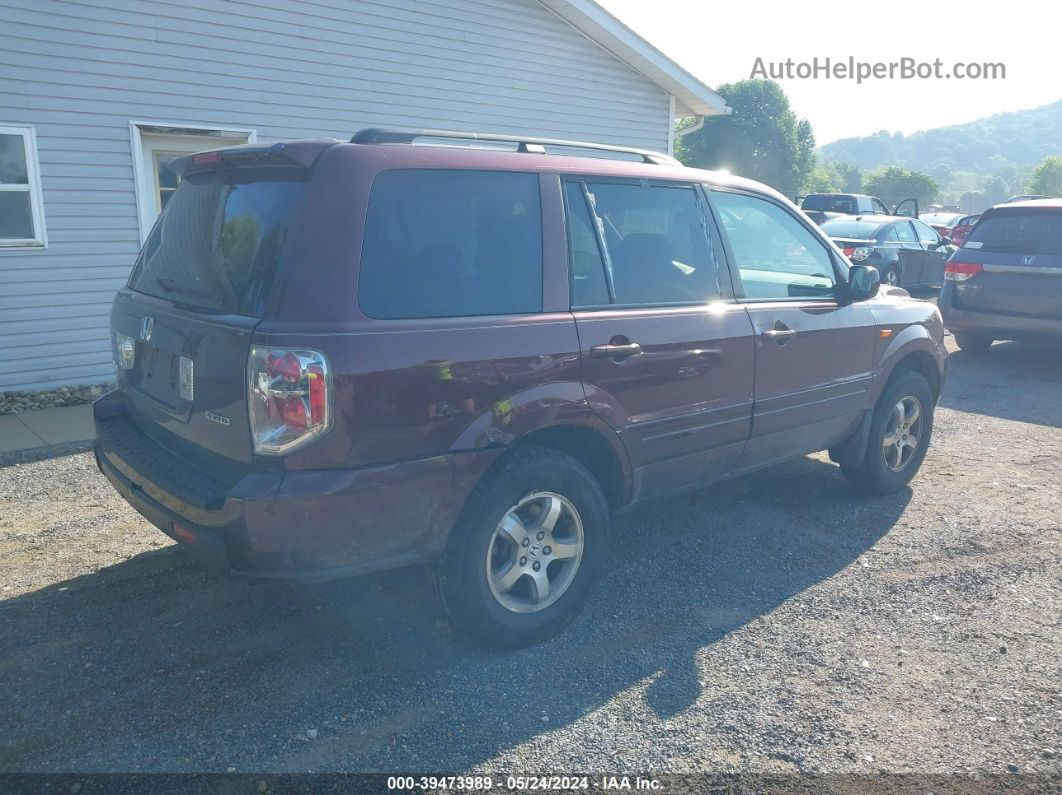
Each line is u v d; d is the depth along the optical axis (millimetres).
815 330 4555
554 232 3531
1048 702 3230
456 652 3480
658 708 3135
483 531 3256
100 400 4031
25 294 7719
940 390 5715
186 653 3436
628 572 4289
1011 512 5223
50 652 3432
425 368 3031
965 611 3941
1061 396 8391
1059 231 9078
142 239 8312
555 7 10742
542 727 3010
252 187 3238
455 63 10117
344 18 9117
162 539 4582
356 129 9484
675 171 4129
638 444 3787
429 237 3186
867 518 5070
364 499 2951
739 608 3930
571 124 11453
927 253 15281
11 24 7258
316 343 2828
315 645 3514
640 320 3711
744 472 4484
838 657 3518
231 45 8438
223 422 2998
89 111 7773
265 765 2779
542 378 3361
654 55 11594
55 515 4918
